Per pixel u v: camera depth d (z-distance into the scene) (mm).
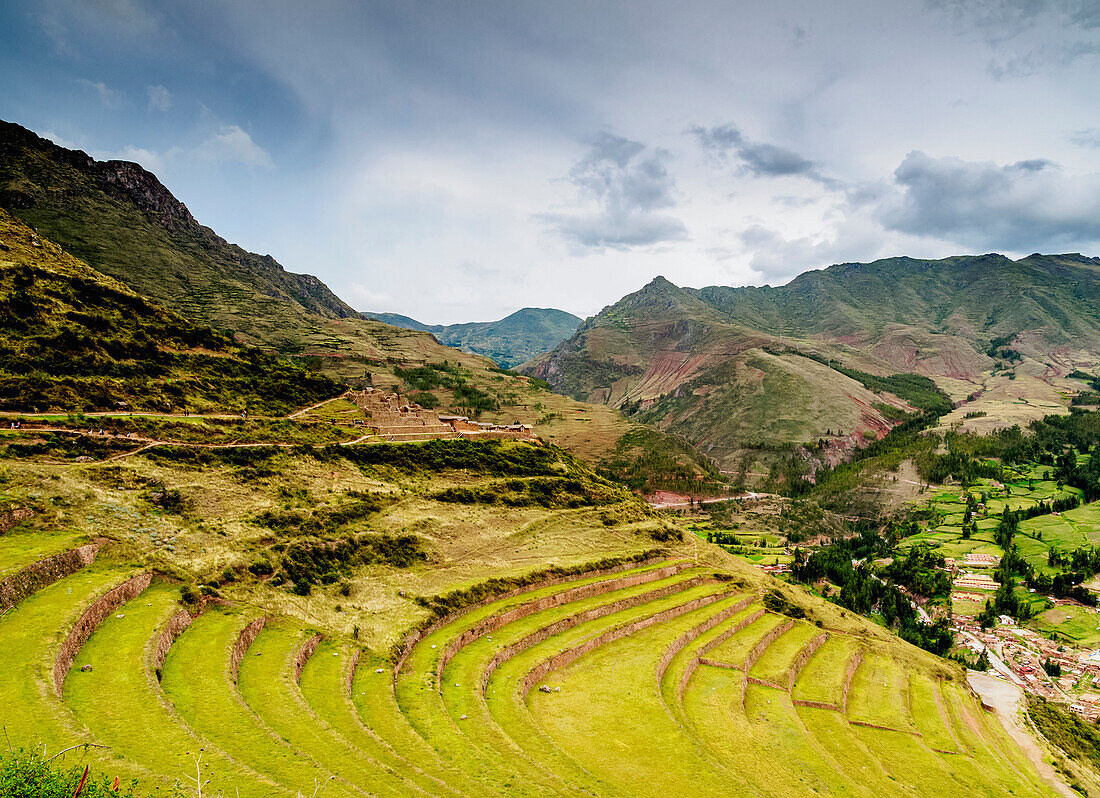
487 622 79000
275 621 62969
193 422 100062
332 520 87688
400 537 90625
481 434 148500
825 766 65688
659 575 112312
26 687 37688
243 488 86688
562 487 130500
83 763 30781
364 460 112500
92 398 95438
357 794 34406
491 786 43062
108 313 119750
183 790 30234
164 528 70062
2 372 91062
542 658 74375
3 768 26328
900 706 91688
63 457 77062
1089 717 109812
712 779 53719
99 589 53375
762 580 128750
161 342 123750
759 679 86562
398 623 71375
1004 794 72938
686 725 66750
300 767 36656
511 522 111000
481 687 64188
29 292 108750
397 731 49125
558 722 62500
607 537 119750
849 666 99875
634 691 70250
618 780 52500
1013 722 100125
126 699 40062
